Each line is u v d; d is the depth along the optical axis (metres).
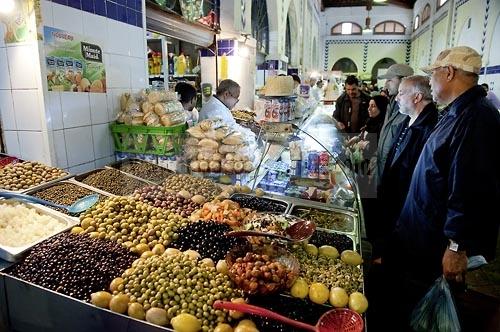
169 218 1.88
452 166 1.84
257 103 4.18
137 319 1.23
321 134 3.41
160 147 2.63
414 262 2.22
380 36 18.73
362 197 3.53
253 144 2.71
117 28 2.71
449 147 1.90
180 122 2.78
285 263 1.47
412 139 2.68
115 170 2.53
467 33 7.89
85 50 2.41
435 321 1.86
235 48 4.78
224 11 4.76
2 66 2.18
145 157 2.72
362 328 1.24
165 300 1.26
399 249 2.35
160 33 3.56
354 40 19.16
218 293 1.30
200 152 2.59
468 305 2.16
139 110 2.68
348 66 19.64
